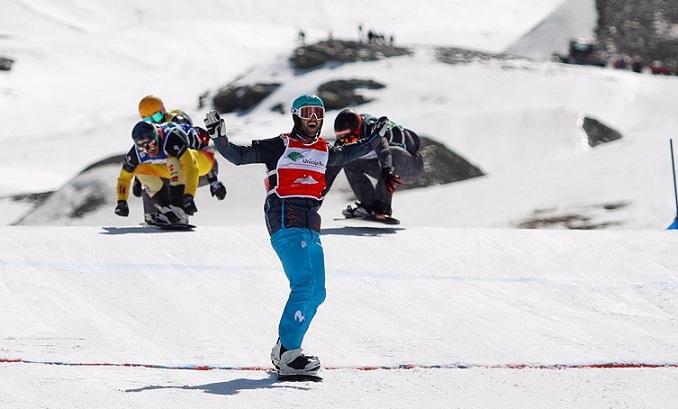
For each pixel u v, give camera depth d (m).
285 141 23.14
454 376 23.08
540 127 152.88
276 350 22.94
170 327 28.30
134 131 41.56
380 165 39.97
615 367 24.20
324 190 24.02
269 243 39.41
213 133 22.03
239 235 40.69
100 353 25.14
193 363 24.47
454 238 41.78
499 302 32.28
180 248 38.03
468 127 152.75
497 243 41.03
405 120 156.88
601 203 73.69
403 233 42.69
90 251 37.06
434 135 149.50
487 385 22.16
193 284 33.25
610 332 28.31
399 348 26.14
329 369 23.92
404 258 38.00
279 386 21.95
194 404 19.91
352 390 21.61
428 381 22.52
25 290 31.66
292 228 22.97
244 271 35.16
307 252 22.94
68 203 96.62
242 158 22.73
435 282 34.78
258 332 28.03
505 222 72.62
